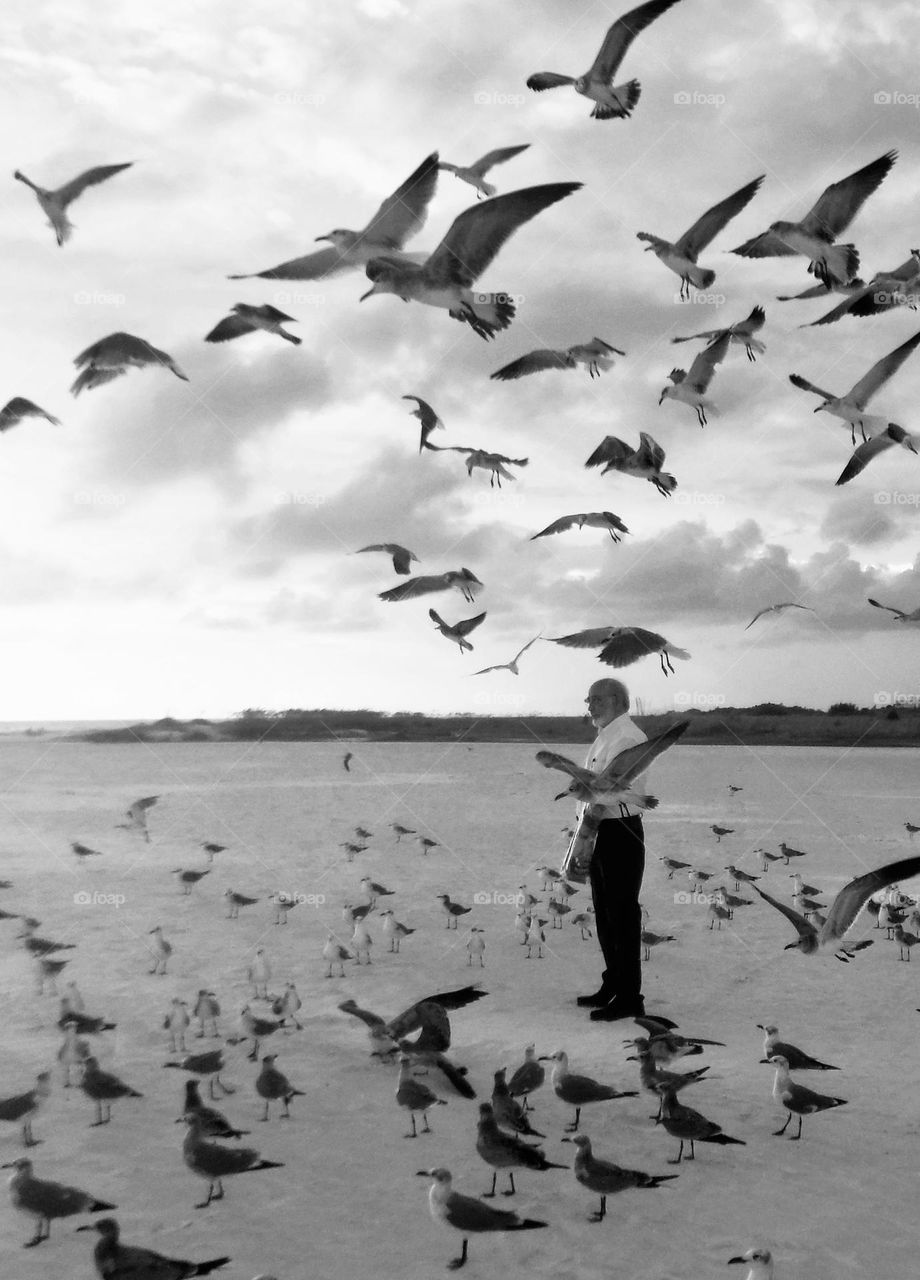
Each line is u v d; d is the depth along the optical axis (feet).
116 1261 21.40
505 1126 28.27
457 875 86.12
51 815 126.52
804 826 121.39
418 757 238.27
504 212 32.53
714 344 47.91
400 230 37.06
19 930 61.52
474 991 36.55
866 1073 36.91
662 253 44.80
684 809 138.41
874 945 61.72
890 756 247.50
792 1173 28.40
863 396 47.11
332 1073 36.11
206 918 66.08
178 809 133.69
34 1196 24.29
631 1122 31.94
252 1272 22.88
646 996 48.06
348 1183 27.43
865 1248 24.25
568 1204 26.43
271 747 270.46
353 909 60.23
